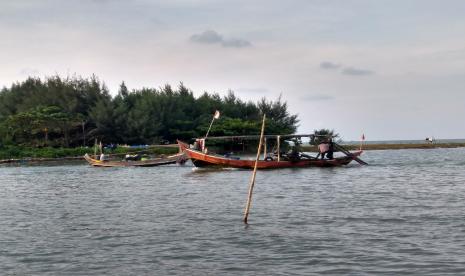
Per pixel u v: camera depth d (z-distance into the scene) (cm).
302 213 2381
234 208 2561
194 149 5212
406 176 4375
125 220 2283
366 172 4803
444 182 3812
